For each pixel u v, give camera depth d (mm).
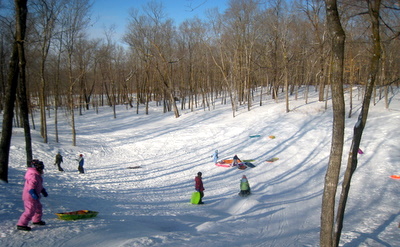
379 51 6645
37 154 22578
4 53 31516
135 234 7703
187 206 12516
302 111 31828
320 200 13008
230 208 12570
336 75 5715
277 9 35531
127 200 12883
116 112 51656
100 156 25078
